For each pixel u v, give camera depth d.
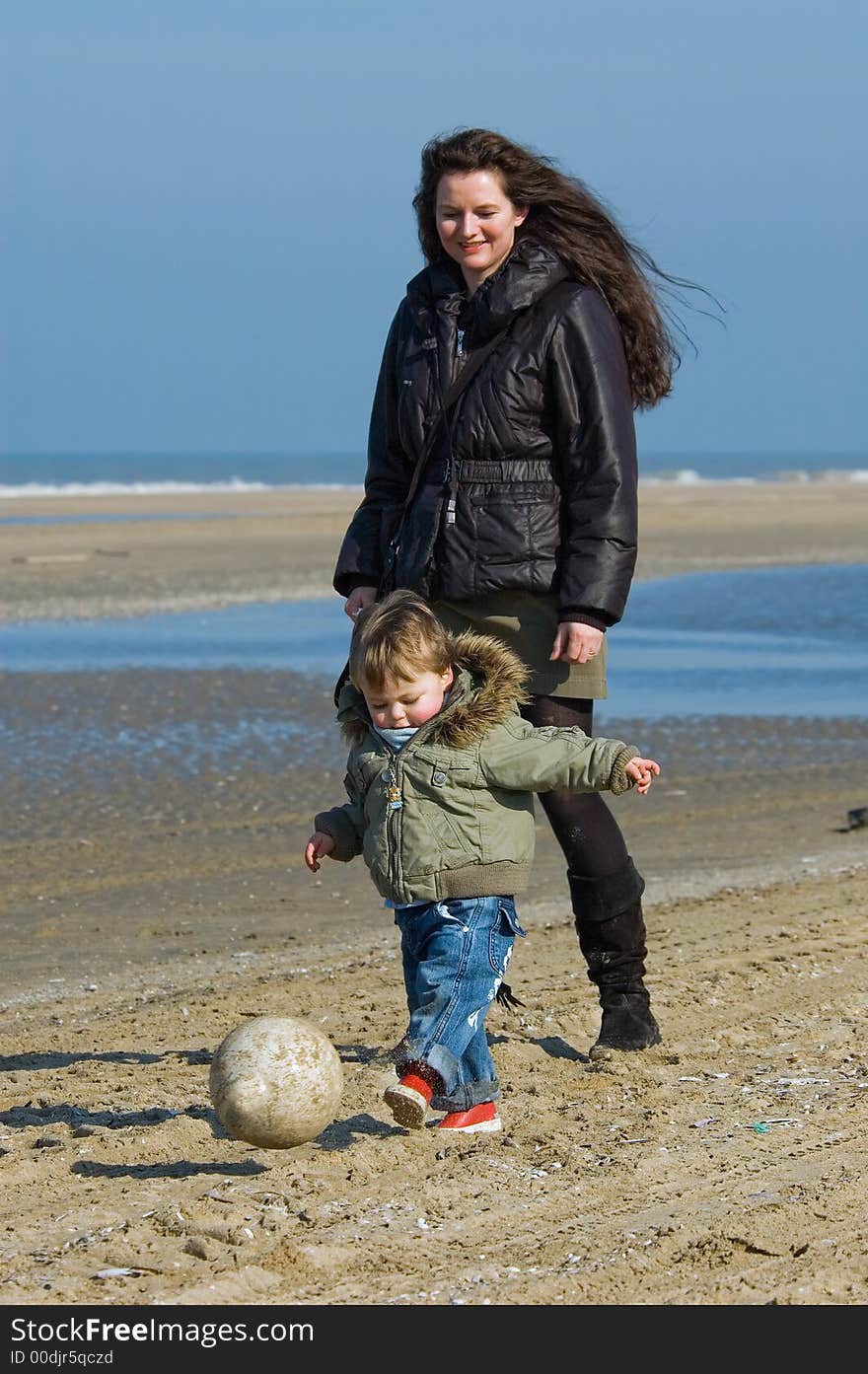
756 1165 11.33
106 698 39.69
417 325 13.38
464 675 11.42
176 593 67.44
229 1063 10.60
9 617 58.75
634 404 14.16
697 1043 14.47
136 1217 10.34
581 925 14.12
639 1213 10.44
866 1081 13.32
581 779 11.09
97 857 25.02
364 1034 15.12
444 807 11.24
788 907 20.84
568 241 13.20
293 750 33.75
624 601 12.99
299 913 21.75
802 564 84.06
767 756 34.03
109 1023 16.20
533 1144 11.78
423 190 13.51
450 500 13.02
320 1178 11.01
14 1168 11.30
